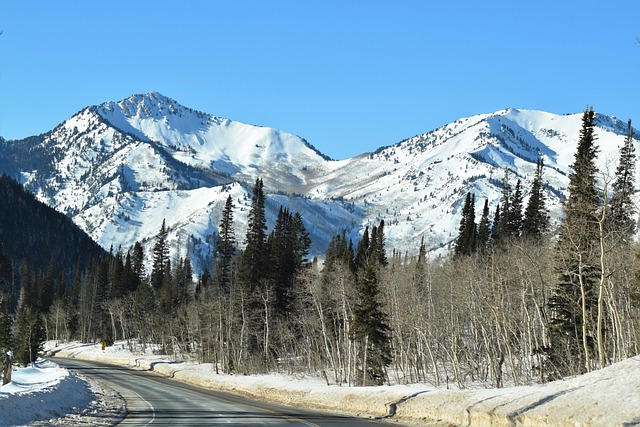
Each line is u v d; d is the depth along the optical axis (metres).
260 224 87.81
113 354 117.50
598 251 43.91
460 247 87.88
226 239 92.88
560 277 47.25
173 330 111.69
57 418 30.88
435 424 32.50
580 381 30.16
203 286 126.00
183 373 80.44
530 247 62.66
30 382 50.91
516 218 83.31
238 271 89.44
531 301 59.12
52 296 162.38
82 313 151.62
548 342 50.09
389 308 63.19
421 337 65.25
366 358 57.91
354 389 46.00
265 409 40.88
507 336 51.12
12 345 77.50
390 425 32.19
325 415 37.97
